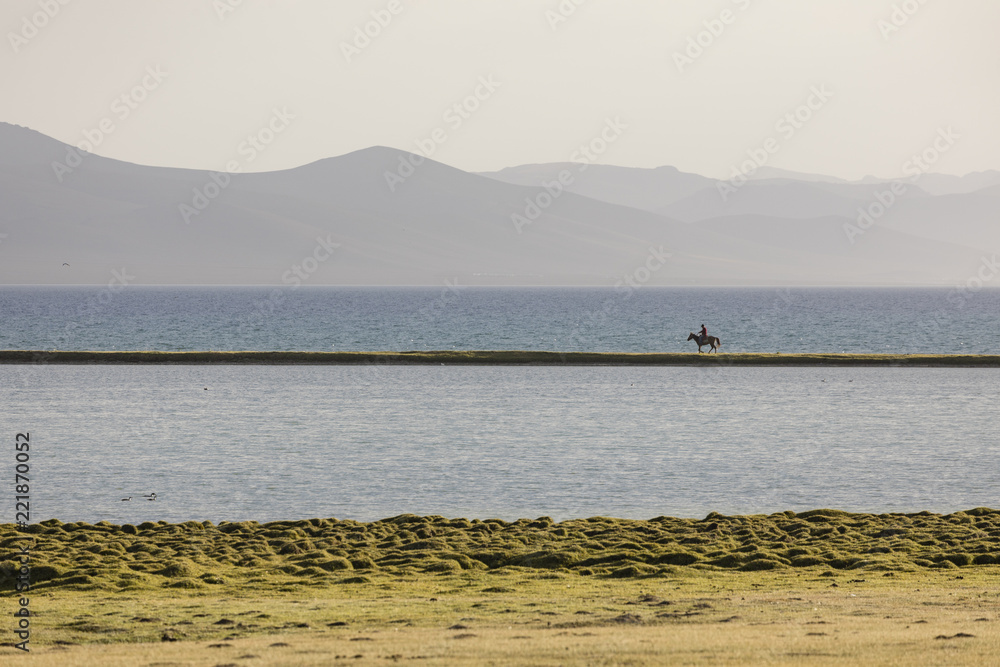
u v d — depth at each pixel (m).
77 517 80.62
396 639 43.12
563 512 82.00
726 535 71.56
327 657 39.00
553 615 49.31
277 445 112.44
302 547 68.88
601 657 38.03
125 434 119.38
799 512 79.62
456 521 75.56
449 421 130.38
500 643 41.41
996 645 39.25
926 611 48.66
